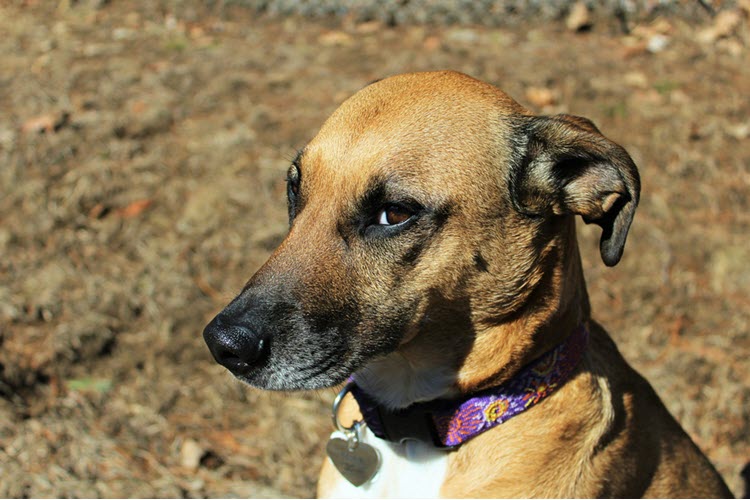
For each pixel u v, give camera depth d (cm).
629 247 142
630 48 200
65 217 140
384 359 87
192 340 123
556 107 172
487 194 84
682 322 131
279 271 84
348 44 203
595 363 89
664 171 158
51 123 159
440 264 84
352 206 84
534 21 217
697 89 184
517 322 85
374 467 89
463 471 87
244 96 176
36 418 112
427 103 85
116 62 190
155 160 154
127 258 134
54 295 126
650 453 90
